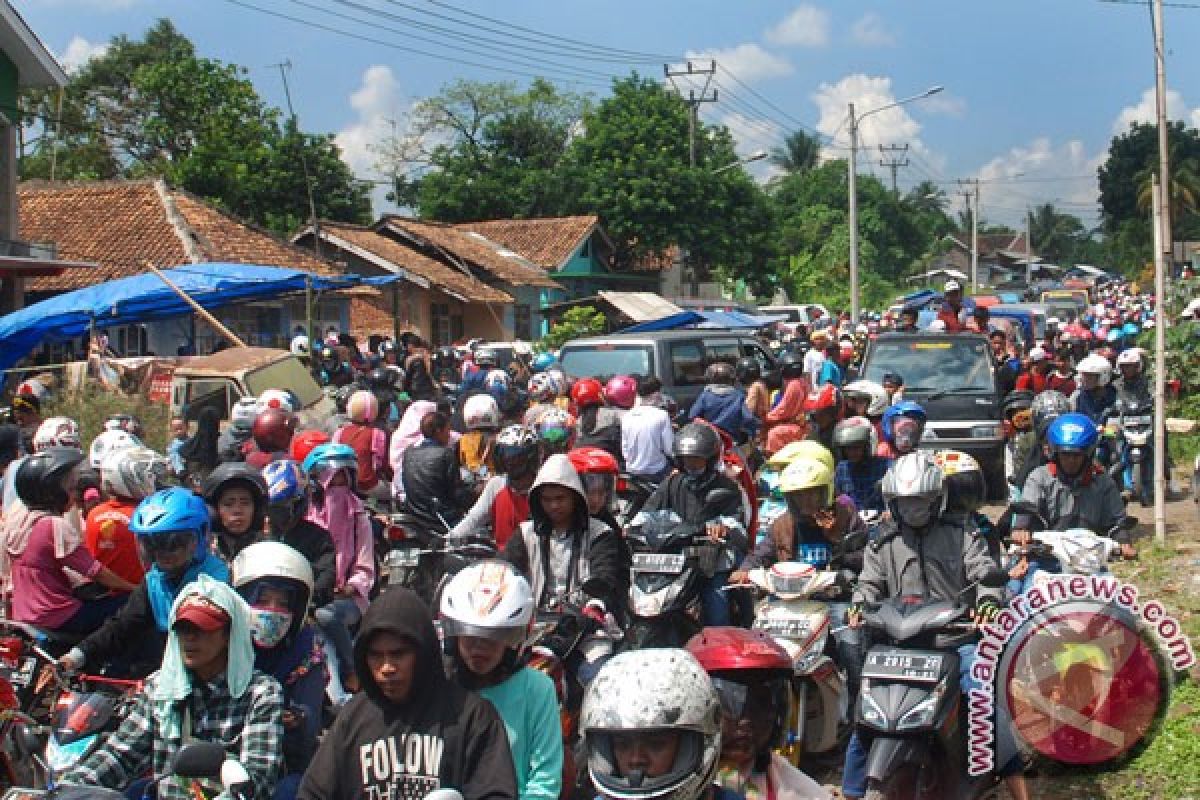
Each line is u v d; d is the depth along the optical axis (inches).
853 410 463.5
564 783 198.5
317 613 273.7
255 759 164.9
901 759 204.2
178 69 1736.0
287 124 1722.4
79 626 244.7
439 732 147.9
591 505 266.8
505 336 1561.3
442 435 361.1
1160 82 461.7
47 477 245.0
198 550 209.8
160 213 1108.5
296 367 573.0
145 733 170.2
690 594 261.6
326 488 285.4
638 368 592.7
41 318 702.5
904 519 233.5
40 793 151.4
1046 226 5413.4
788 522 277.4
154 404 593.3
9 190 898.1
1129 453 562.9
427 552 306.2
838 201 3826.3
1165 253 455.5
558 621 231.0
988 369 642.8
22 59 896.3
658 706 123.6
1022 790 220.8
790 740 240.8
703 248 1839.3
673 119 1878.7
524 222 1801.2
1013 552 253.3
